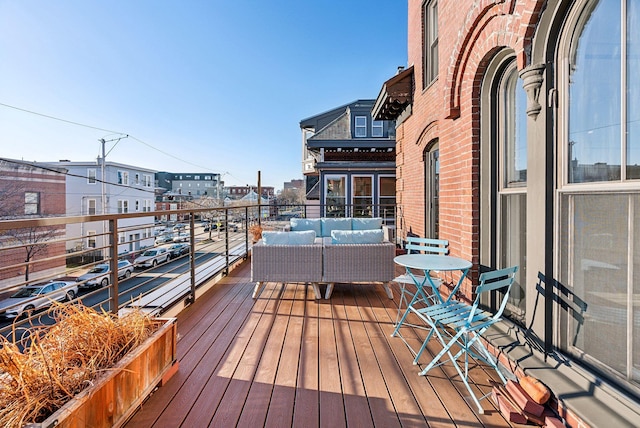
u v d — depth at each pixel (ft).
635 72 5.05
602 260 5.57
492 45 8.39
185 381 6.97
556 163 6.53
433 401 6.33
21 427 3.92
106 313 6.24
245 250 20.86
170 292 11.72
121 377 5.43
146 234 77.87
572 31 6.22
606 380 5.40
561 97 6.40
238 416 5.87
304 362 7.81
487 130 9.39
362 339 9.12
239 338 9.14
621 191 5.20
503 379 6.81
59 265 48.83
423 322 10.36
